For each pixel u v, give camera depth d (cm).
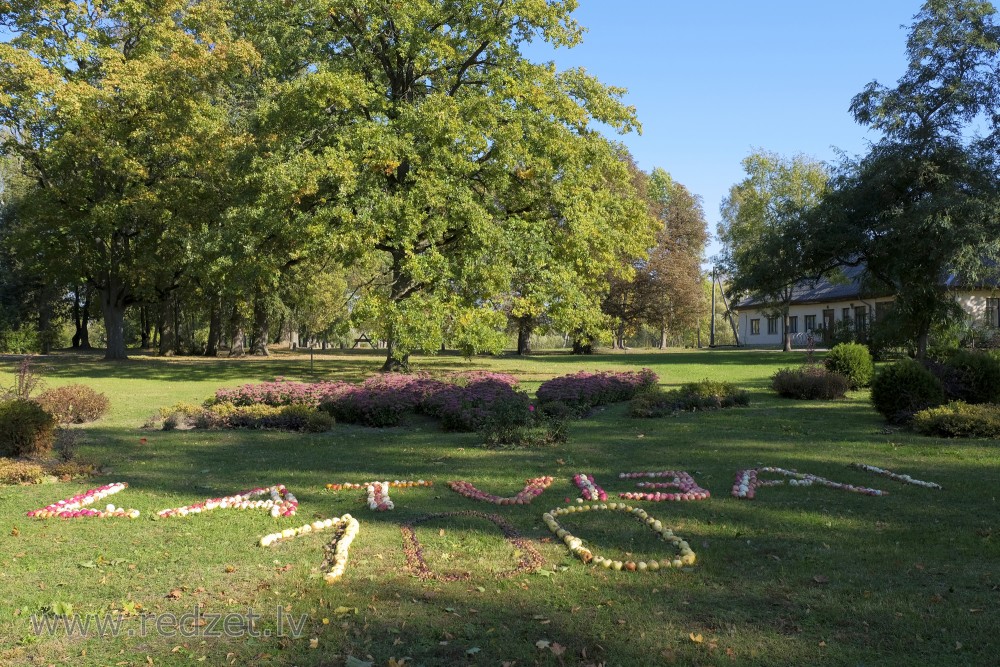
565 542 618
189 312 4478
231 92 2988
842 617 452
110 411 1554
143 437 1222
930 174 2583
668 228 4722
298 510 735
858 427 1305
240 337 4284
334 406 1432
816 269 2947
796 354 3744
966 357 1445
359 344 7225
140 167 2673
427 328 1962
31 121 2680
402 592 503
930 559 562
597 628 439
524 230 2152
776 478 887
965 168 2570
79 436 1215
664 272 4519
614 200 2380
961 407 1214
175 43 2608
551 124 2150
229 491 821
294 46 2222
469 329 2019
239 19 2777
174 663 403
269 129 2191
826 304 4622
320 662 402
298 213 2047
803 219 2875
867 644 415
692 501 764
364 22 2217
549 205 2283
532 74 2206
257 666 398
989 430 1145
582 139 2222
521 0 2142
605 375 1853
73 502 754
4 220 4328
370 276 3428
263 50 2458
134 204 2723
